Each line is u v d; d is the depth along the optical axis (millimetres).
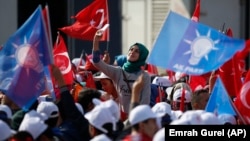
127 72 15055
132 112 11094
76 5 28828
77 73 18672
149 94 14898
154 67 20094
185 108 15766
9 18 27422
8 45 13523
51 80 14883
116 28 31625
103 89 16219
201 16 28891
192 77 17031
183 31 13477
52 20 28359
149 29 39562
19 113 13234
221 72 15398
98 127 12102
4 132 11711
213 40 13383
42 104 13133
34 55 13477
